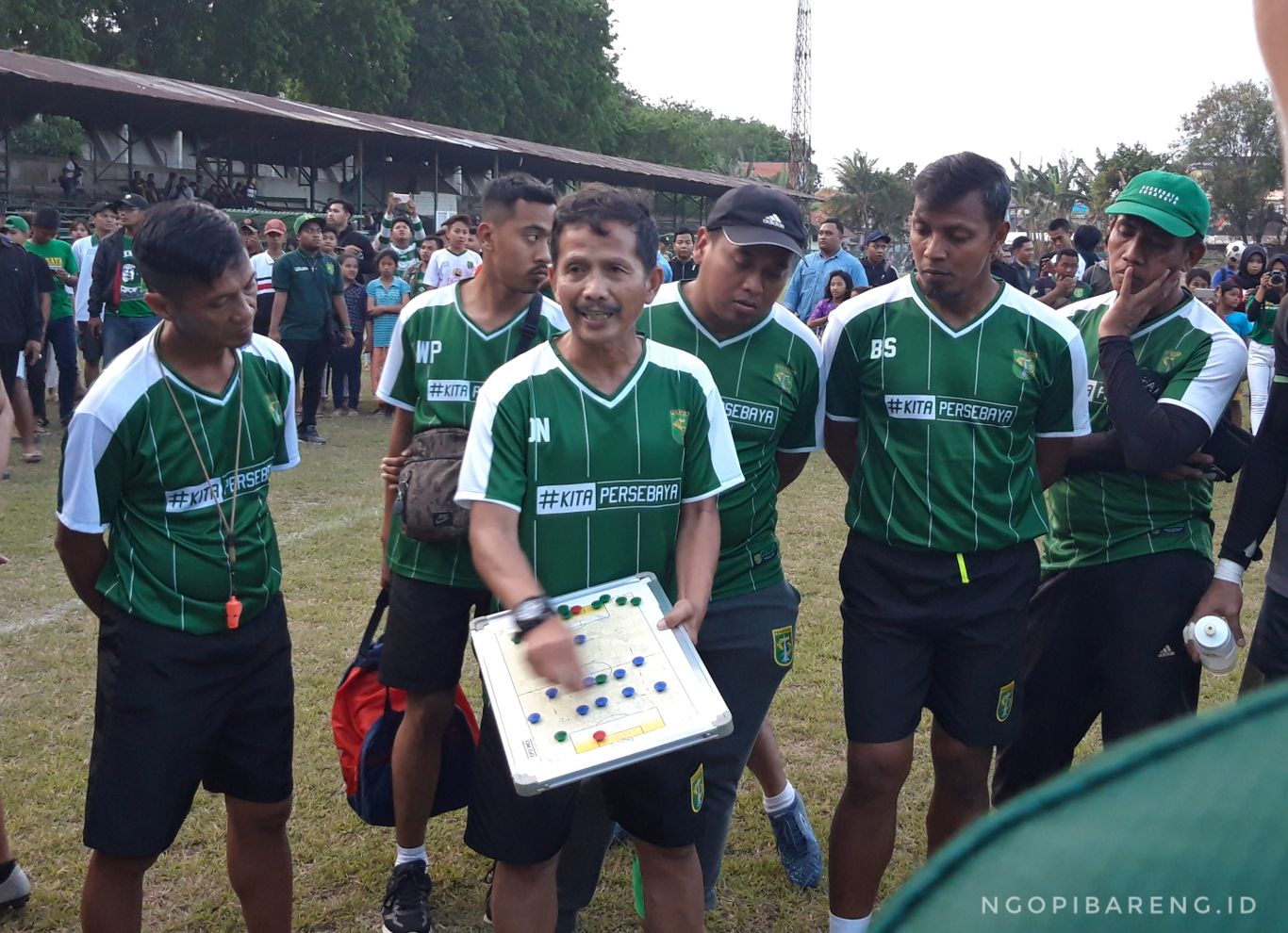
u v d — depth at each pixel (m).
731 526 2.80
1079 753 4.20
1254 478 2.72
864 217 67.88
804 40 77.38
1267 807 0.36
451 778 3.19
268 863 2.69
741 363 2.82
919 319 2.79
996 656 2.76
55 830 3.46
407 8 38.50
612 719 2.08
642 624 2.25
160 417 2.38
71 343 9.42
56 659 4.74
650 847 2.43
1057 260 9.68
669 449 2.38
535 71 43.34
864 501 2.85
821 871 3.39
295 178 32.59
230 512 2.47
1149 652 2.88
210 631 2.44
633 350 2.41
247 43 33.09
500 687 2.14
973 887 0.38
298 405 11.41
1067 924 0.36
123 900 2.49
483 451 2.33
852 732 2.81
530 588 2.18
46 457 8.41
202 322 2.34
